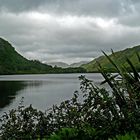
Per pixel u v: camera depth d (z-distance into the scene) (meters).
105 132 4.85
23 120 6.48
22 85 91.38
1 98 46.56
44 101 37.78
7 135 6.25
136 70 4.84
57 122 6.18
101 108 5.10
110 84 4.84
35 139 5.93
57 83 102.44
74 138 5.07
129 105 4.73
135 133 4.49
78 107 6.25
